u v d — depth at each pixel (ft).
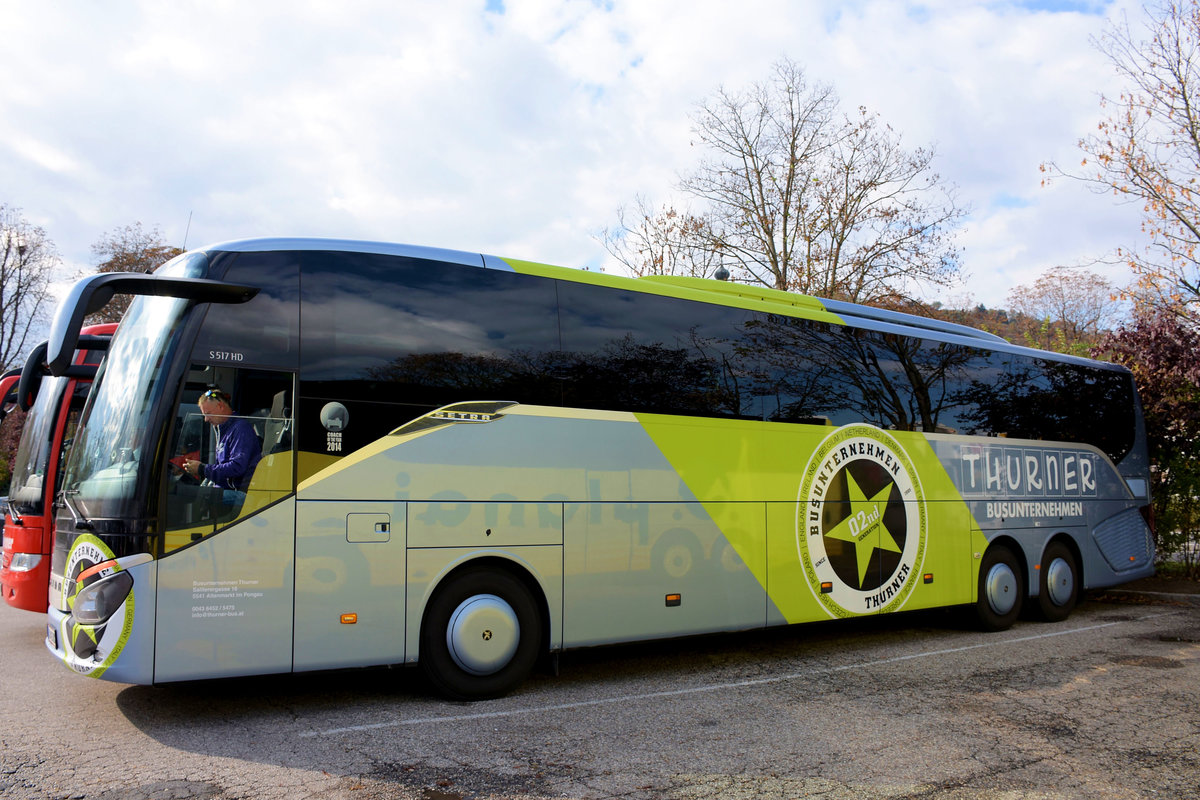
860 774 15.93
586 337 23.86
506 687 21.67
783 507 27.32
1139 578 40.78
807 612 27.55
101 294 17.71
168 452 17.98
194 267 19.33
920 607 30.99
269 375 19.13
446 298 21.71
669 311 25.85
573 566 22.71
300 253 20.07
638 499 24.07
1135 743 18.08
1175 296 49.88
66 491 19.33
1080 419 39.04
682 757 16.85
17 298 132.57
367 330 20.40
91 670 17.43
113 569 17.51
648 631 23.98
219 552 18.17
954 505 32.63
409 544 20.24
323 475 19.36
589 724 19.27
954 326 36.45
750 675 24.97
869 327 31.30
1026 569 35.27
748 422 26.89
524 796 14.56
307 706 20.66
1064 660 27.37
